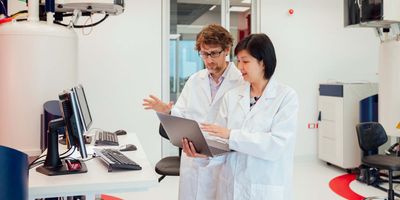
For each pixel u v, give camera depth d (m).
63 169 1.66
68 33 2.15
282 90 1.73
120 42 4.62
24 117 2.04
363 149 3.55
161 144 4.83
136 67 4.70
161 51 4.79
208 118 2.12
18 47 2.00
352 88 4.61
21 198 1.23
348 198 3.67
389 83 3.61
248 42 1.65
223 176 1.82
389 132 3.65
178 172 2.72
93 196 1.70
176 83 5.04
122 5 2.62
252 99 1.81
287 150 1.71
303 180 4.32
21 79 2.02
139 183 1.56
